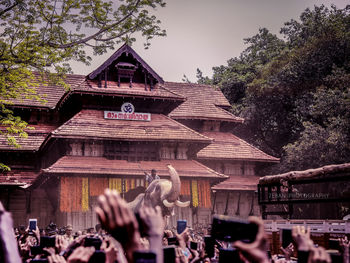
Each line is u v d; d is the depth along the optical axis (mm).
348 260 2055
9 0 14633
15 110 28094
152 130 24844
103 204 1379
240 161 29719
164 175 23297
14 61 15820
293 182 14180
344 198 12250
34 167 26297
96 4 16172
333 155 30047
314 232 11109
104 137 23328
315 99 36406
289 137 40250
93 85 25453
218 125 31984
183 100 26094
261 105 39594
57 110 27906
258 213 28438
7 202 25094
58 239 2986
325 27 38344
